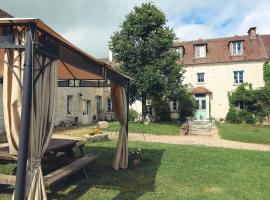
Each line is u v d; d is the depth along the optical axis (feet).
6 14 41.81
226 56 106.63
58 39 16.33
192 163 33.81
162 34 82.12
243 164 34.32
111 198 21.61
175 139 59.06
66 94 84.99
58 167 27.66
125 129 31.12
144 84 79.05
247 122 99.04
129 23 84.07
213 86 106.11
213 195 23.07
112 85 30.53
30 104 13.93
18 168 13.65
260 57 101.55
